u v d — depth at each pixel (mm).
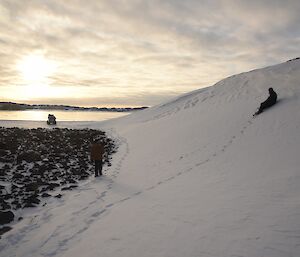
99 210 8609
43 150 19094
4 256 6098
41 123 44281
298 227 5688
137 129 29609
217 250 5301
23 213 8664
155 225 6867
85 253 5895
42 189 11023
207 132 19094
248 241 5449
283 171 9641
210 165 12594
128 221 7375
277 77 27953
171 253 5438
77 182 12336
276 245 5168
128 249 5824
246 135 16188
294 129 14656
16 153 17719
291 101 19375
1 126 36312
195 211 7410
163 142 19625
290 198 7230
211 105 28438
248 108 22188
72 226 7496
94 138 27844
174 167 13281
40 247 6410
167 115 32688
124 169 14227
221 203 7695
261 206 7023
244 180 9539
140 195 9695
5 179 12156
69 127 39375
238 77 34812
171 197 8945
